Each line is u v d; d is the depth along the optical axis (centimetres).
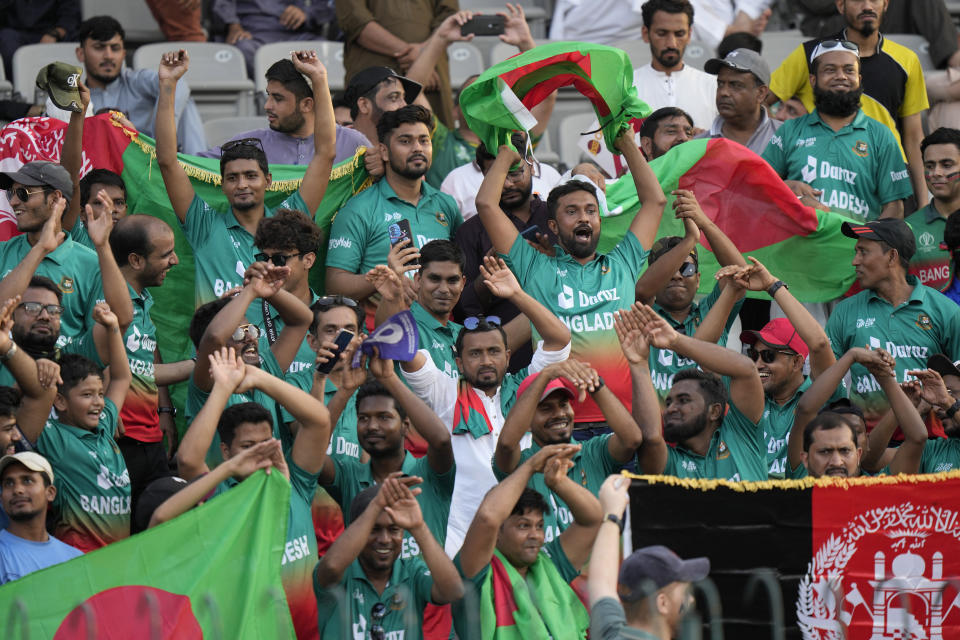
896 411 2633
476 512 2212
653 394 2489
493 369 2478
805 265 3269
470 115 2781
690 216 2842
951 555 2278
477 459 2453
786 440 2756
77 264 2797
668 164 3238
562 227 2830
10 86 3991
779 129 3466
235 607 2097
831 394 2631
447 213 3141
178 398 2975
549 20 4788
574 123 4197
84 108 2927
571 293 2805
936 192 3288
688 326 2914
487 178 2838
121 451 2689
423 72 3569
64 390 2453
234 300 2447
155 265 2767
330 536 2497
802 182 3350
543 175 3488
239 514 2138
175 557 2106
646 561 1811
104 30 3600
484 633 2142
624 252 2872
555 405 2388
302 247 2689
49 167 2773
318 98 2973
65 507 2439
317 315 2638
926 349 2969
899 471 2648
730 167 3238
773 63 4484
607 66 2803
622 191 3247
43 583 2067
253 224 2934
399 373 2625
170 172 2916
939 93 4119
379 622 2236
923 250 3306
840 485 2270
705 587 2192
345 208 3070
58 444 2441
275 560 2128
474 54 4469
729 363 2559
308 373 2670
